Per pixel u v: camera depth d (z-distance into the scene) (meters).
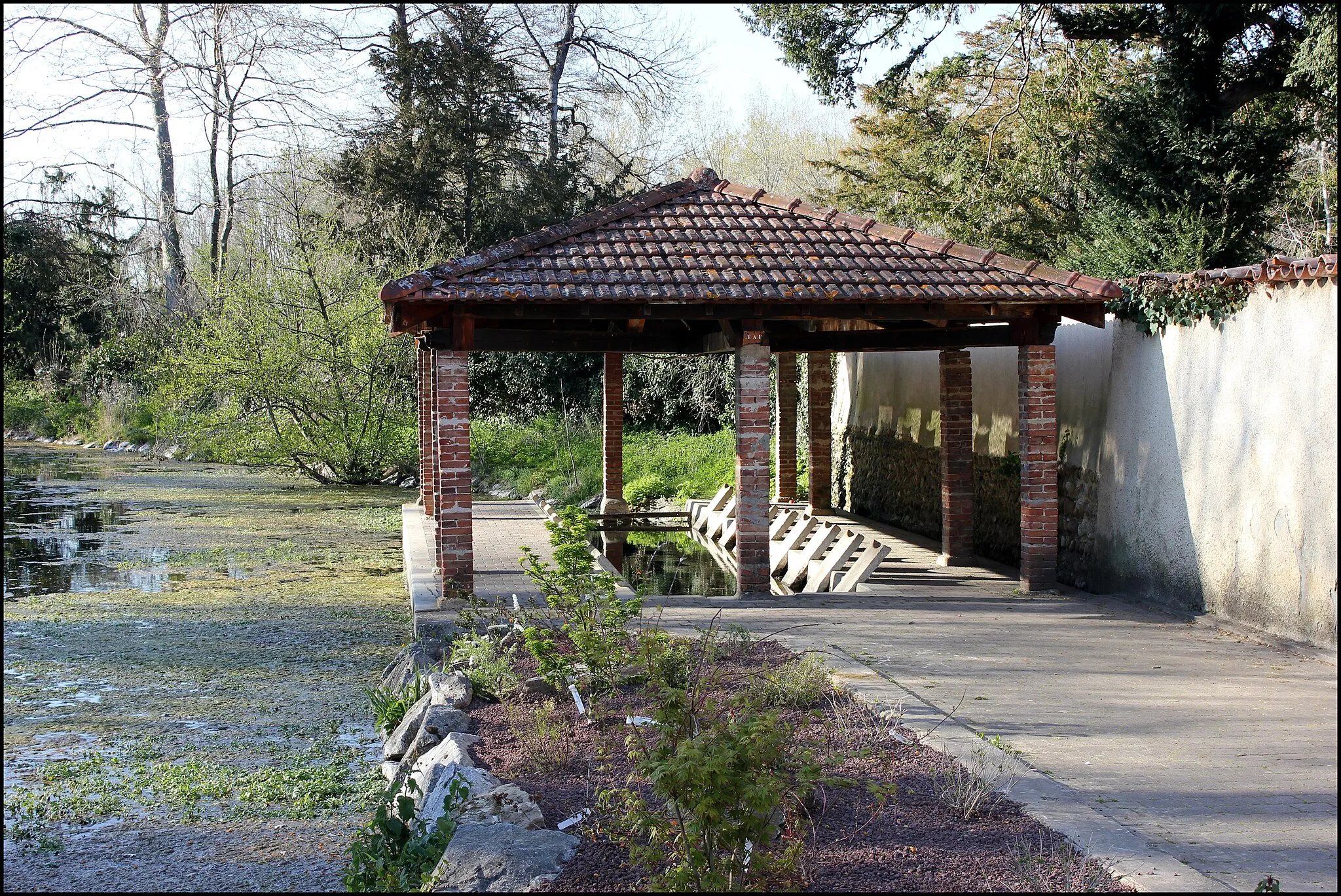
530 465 28.56
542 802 5.70
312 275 28.03
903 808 5.40
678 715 5.33
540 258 11.46
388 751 7.62
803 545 15.47
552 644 8.01
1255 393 9.69
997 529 15.21
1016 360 14.59
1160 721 7.05
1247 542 9.83
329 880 5.67
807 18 19.06
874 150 28.59
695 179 13.44
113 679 10.02
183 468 31.72
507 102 34.41
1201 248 15.75
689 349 14.05
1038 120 20.14
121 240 41.38
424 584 12.52
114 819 6.60
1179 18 16.56
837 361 22.50
